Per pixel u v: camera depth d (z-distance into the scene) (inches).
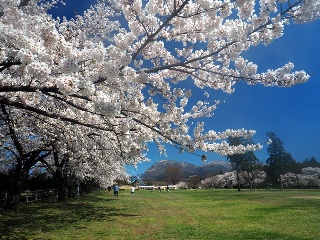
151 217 548.4
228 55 212.8
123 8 195.5
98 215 573.0
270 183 2490.2
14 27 165.3
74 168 790.5
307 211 587.2
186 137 248.1
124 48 181.6
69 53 172.4
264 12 186.9
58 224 441.1
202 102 310.0
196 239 329.4
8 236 339.3
